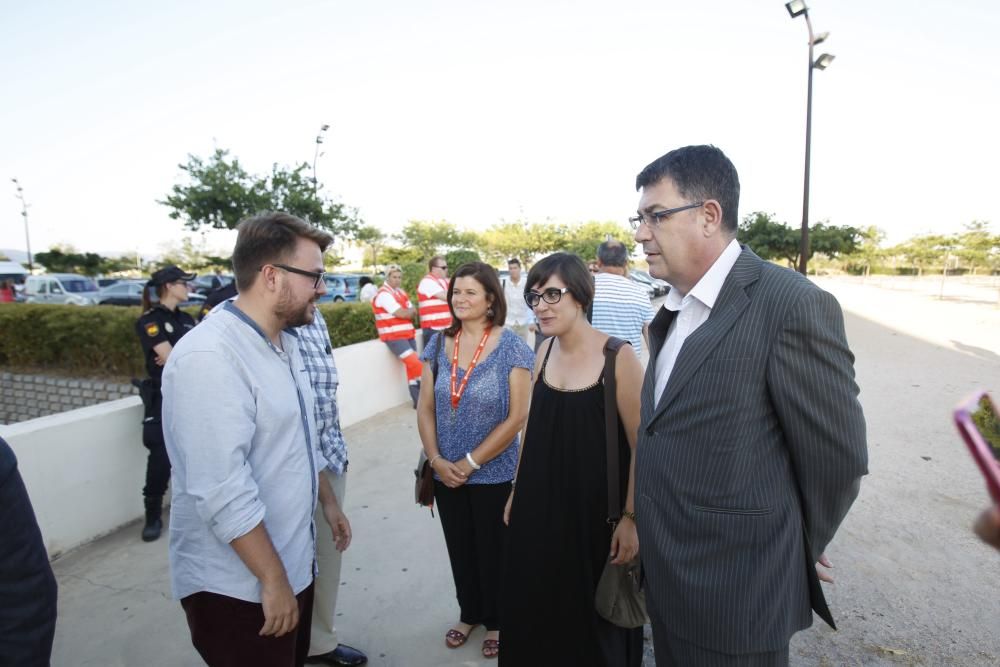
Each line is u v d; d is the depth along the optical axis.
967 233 27.27
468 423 2.29
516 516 1.95
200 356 1.31
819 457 1.25
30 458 3.04
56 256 39.84
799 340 1.21
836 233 17.81
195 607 1.44
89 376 8.74
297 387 1.58
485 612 2.38
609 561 1.78
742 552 1.30
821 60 12.32
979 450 0.63
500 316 2.37
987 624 2.47
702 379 1.30
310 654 2.32
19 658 1.00
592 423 1.83
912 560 3.01
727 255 1.38
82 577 2.99
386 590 2.92
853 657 2.30
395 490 4.14
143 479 3.65
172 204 15.25
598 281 3.92
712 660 1.34
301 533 1.56
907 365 8.24
